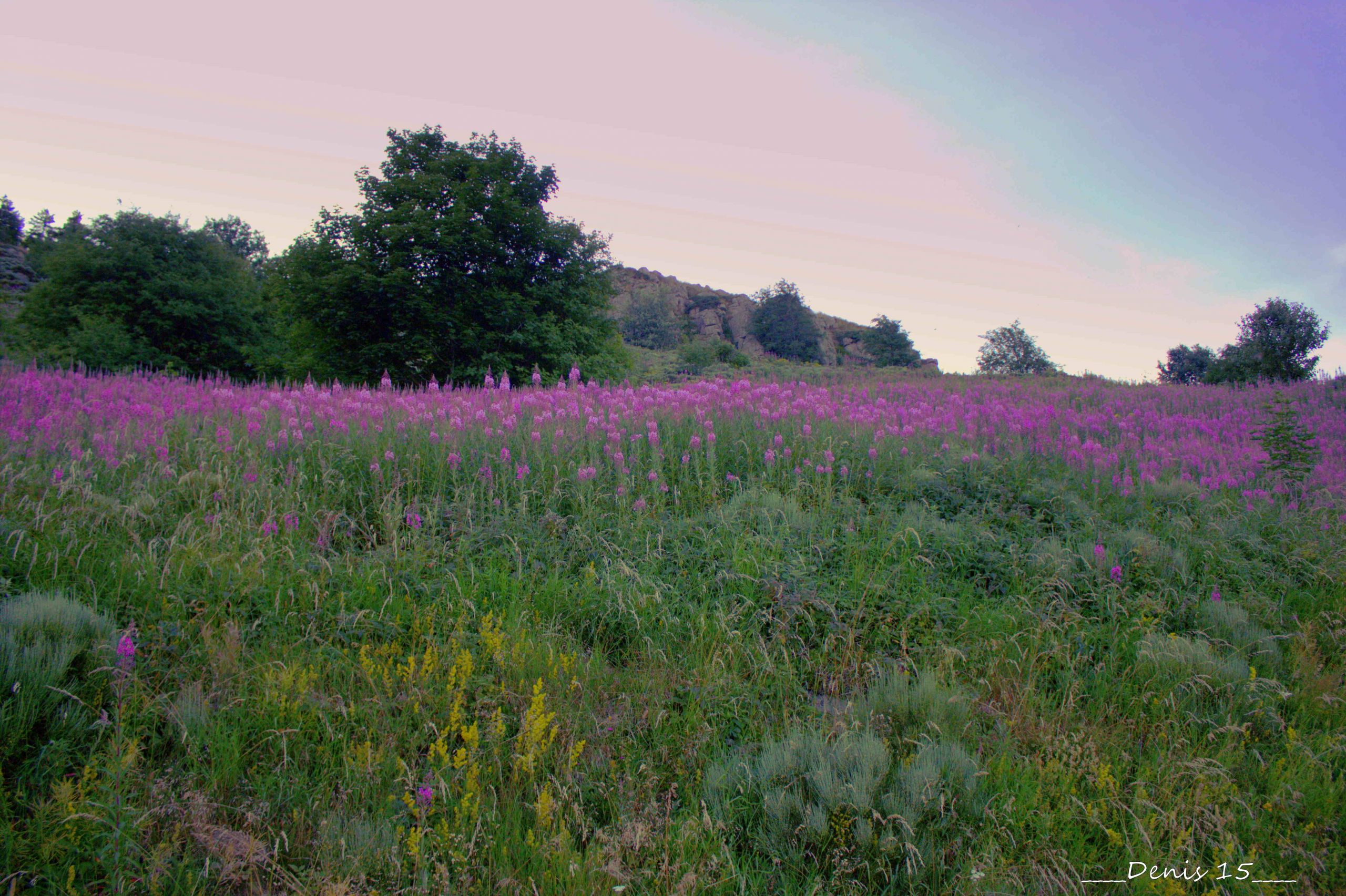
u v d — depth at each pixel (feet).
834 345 261.24
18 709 10.12
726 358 166.09
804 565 18.52
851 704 13.00
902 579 18.39
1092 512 24.75
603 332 87.66
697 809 10.89
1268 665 16.05
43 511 16.79
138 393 33.24
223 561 15.37
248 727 11.25
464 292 75.97
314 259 73.61
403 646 14.37
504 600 15.92
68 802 8.90
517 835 9.91
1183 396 58.54
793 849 10.29
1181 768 12.01
